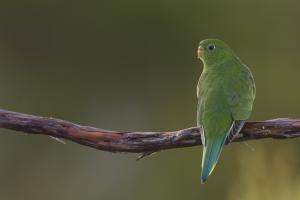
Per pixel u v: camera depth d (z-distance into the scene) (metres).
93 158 15.88
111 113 17.98
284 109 16.98
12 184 15.52
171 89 18.03
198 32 17.91
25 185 15.55
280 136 7.55
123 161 15.80
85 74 18.28
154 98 18.06
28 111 17.83
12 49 18.28
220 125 7.64
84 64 18.34
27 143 15.88
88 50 18.34
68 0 17.86
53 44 18.30
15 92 17.97
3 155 15.70
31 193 15.48
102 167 15.77
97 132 7.35
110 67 18.30
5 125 7.27
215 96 7.89
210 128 7.63
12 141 15.86
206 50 9.12
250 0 17.69
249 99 8.07
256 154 13.96
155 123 17.73
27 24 18.23
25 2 17.94
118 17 17.97
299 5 17.61
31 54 18.30
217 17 17.78
